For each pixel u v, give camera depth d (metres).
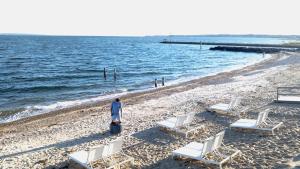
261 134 12.18
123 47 142.25
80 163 9.43
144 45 165.12
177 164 9.64
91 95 27.92
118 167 9.51
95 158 9.31
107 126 15.79
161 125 13.45
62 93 29.19
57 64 60.88
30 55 83.19
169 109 19.22
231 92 24.38
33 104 24.09
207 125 14.25
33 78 40.44
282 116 14.81
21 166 10.65
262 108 16.89
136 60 71.88
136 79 39.50
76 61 68.44
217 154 9.77
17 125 17.61
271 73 36.44
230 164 9.36
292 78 30.11
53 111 21.09
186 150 9.91
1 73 45.44
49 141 13.74
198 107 18.98
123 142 12.44
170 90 28.41
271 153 10.11
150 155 10.71
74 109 21.48
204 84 31.27
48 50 108.31
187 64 60.69
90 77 41.84
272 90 23.48
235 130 13.02
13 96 27.73
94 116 18.86
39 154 11.85
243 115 15.82
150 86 32.97
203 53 96.38
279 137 11.72
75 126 16.42
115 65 59.56
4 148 13.14
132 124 15.59
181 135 12.89
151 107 20.31
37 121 18.34
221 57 78.38
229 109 16.03
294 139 11.36
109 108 21.33
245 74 38.00
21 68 52.56
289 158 9.52
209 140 9.17
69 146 12.65
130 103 22.56
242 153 10.28
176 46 151.00
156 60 71.56
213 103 19.98
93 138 13.63
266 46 108.38
